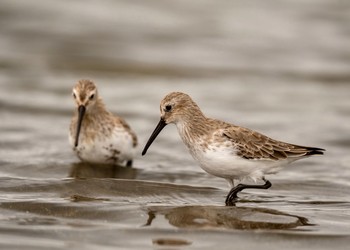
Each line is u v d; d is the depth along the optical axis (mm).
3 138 15594
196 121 11727
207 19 29844
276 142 11609
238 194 12273
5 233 9875
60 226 10211
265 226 10398
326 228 10336
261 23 29391
